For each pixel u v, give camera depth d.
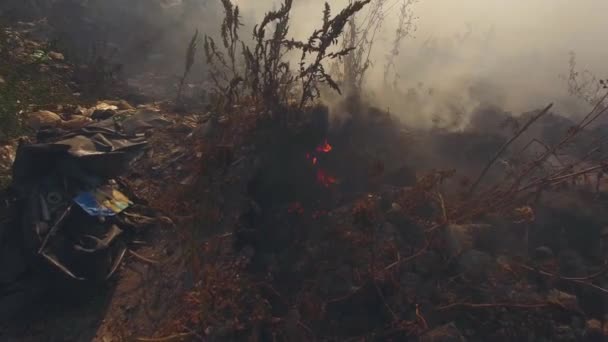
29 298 2.22
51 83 4.39
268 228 2.69
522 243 2.71
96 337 2.15
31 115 3.53
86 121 3.64
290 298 2.29
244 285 2.24
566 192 2.97
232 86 3.14
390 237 2.55
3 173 2.83
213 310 2.13
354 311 2.27
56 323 2.21
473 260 2.48
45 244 2.20
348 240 2.50
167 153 3.28
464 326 2.22
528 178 3.18
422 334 2.09
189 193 2.82
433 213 2.79
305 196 2.94
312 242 2.60
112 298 2.33
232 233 2.56
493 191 2.89
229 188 2.81
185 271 2.41
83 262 2.27
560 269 2.57
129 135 3.44
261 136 3.02
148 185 3.00
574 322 2.25
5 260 2.21
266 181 2.93
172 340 2.01
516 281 2.44
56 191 2.43
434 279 2.42
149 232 2.69
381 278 2.30
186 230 2.58
